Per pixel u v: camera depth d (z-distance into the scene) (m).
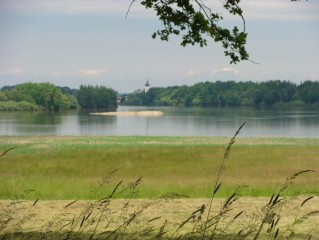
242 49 32.34
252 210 36.03
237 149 141.12
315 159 114.88
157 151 137.00
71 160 111.31
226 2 31.75
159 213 35.62
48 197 53.53
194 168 94.44
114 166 99.38
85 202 42.41
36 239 21.52
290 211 35.50
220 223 28.58
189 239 14.59
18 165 99.56
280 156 121.00
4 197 54.53
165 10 32.25
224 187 61.16
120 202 40.41
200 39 32.38
